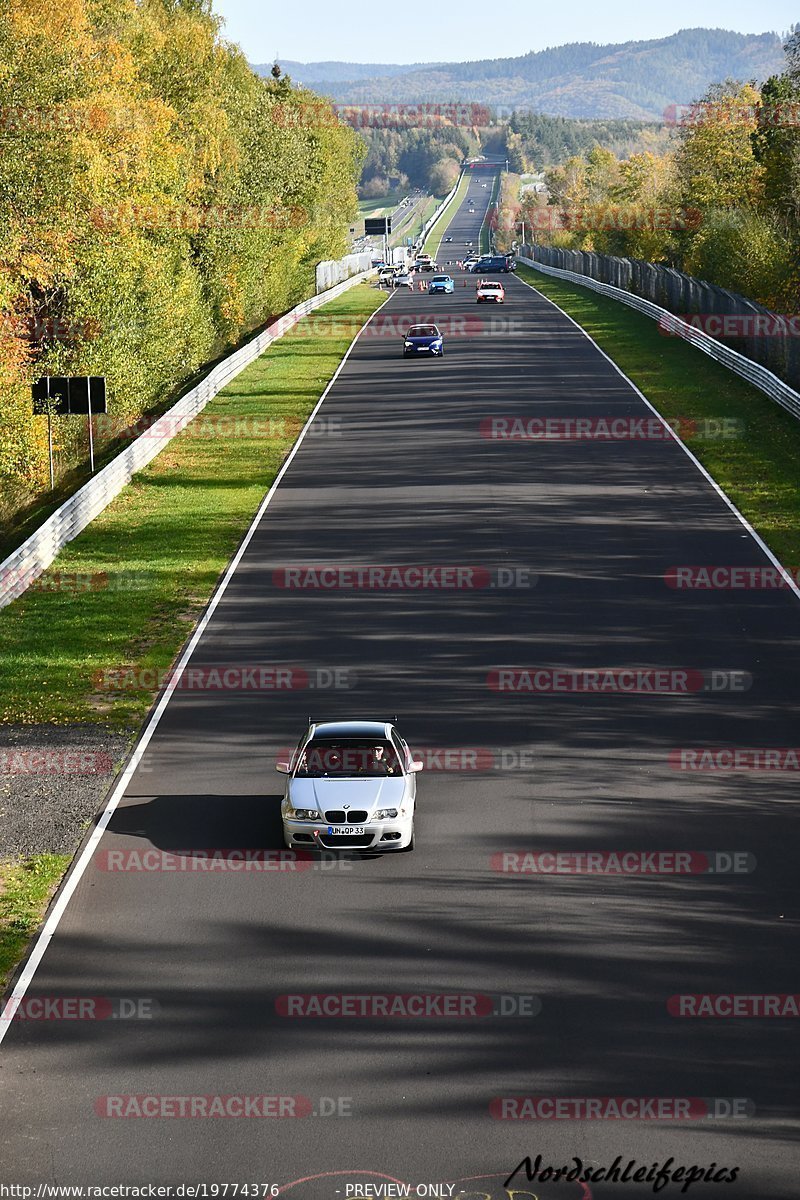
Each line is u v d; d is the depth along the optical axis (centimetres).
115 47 12769
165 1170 2819
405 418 12825
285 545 8625
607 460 10694
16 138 10256
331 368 16375
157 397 14488
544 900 4012
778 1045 3234
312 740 4622
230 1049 3256
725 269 17862
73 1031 3353
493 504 9431
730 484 9769
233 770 5094
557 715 5622
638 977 3562
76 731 5572
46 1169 2831
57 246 10569
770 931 3816
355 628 6894
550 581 7619
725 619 6894
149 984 3572
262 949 3741
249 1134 2928
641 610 7069
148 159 12850
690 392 13500
